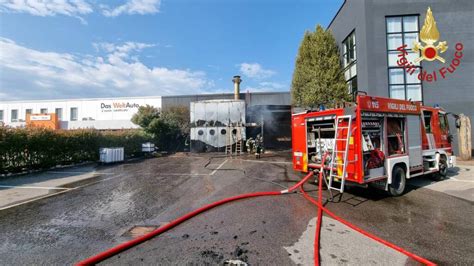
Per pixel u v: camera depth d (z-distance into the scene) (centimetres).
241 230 415
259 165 1262
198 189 728
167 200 610
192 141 2073
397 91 1364
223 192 686
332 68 1577
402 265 301
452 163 855
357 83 1503
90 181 873
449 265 303
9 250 350
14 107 3588
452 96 1319
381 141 620
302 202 584
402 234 395
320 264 304
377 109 602
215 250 343
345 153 571
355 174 572
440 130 827
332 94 1522
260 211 516
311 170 722
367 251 338
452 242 365
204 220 466
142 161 1544
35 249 353
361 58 1451
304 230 414
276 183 805
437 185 745
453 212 502
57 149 1256
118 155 1500
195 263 307
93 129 1531
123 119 3281
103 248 354
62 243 372
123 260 318
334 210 520
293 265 302
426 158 750
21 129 1073
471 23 1329
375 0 1390
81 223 455
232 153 1981
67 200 618
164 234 402
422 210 517
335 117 628
